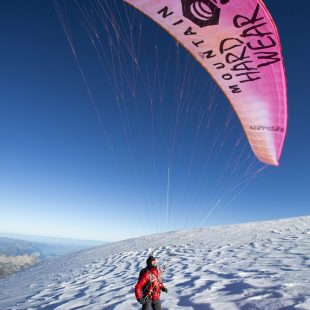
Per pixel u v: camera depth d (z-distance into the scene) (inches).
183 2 219.5
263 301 239.3
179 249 732.7
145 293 217.6
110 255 821.2
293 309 211.5
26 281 691.4
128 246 973.8
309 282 275.6
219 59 261.3
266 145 309.3
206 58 266.7
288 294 245.9
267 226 950.4
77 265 760.3
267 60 243.1
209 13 222.1
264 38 226.7
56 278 613.0
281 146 297.9
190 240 873.5
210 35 241.8
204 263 497.0
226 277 358.3
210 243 768.9
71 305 347.6
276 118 279.9
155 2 225.9
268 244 628.1
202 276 385.7
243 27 224.5
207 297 281.6
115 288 405.7
